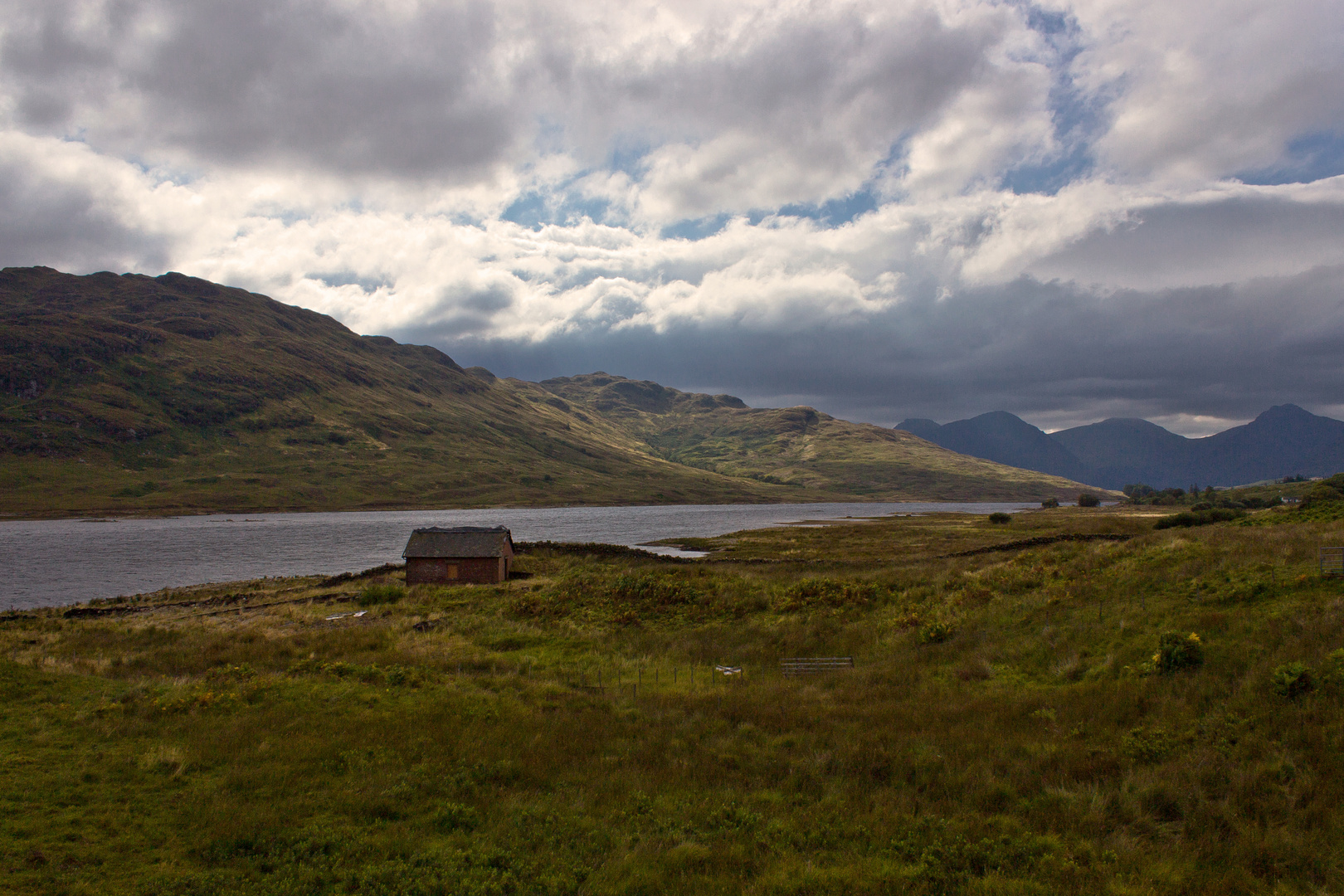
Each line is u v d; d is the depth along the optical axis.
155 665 26.08
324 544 119.00
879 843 11.32
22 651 28.47
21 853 10.66
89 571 82.50
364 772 14.65
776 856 11.08
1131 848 10.61
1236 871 9.74
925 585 35.06
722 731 17.61
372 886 10.24
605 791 13.88
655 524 172.00
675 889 10.20
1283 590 20.91
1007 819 11.87
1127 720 15.70
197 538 134.88
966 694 19.81
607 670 25.88
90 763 14.58
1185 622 20.45
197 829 11.90
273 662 26.84
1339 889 9.09
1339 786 11.34
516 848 11.49
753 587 40.00
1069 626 23.52
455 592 49.16
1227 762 12.81
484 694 21.38
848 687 21.80
